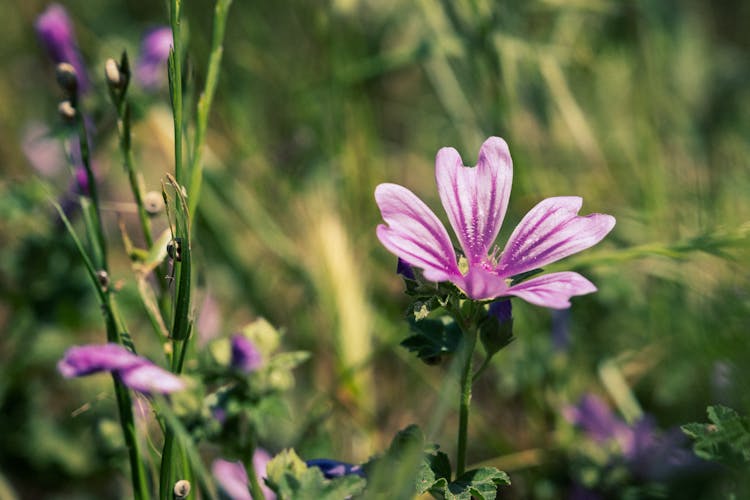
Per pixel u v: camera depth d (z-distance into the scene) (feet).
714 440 9.45
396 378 16.97
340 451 15.14
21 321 16.17
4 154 21.42
